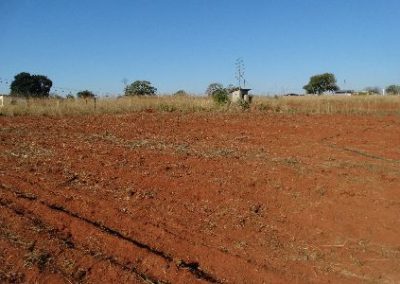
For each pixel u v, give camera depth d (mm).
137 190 7820
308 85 53438
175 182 8289
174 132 13430
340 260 6512
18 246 5516
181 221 7008
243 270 5945
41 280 5016
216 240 6621
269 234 7000
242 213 7504
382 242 6988
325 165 10266
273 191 8391
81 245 5816
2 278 4938
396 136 14234
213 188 8227
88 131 12719
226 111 18984
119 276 5273
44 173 8148
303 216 7590
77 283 5059
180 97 21469
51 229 6039
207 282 5484
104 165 8875
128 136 12297
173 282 5406
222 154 10719
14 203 6676
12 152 9289
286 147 12047
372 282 6062
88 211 6840
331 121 16828
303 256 6512
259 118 17188
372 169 10102
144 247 6039
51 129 12641
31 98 19047
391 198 8414
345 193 8500
